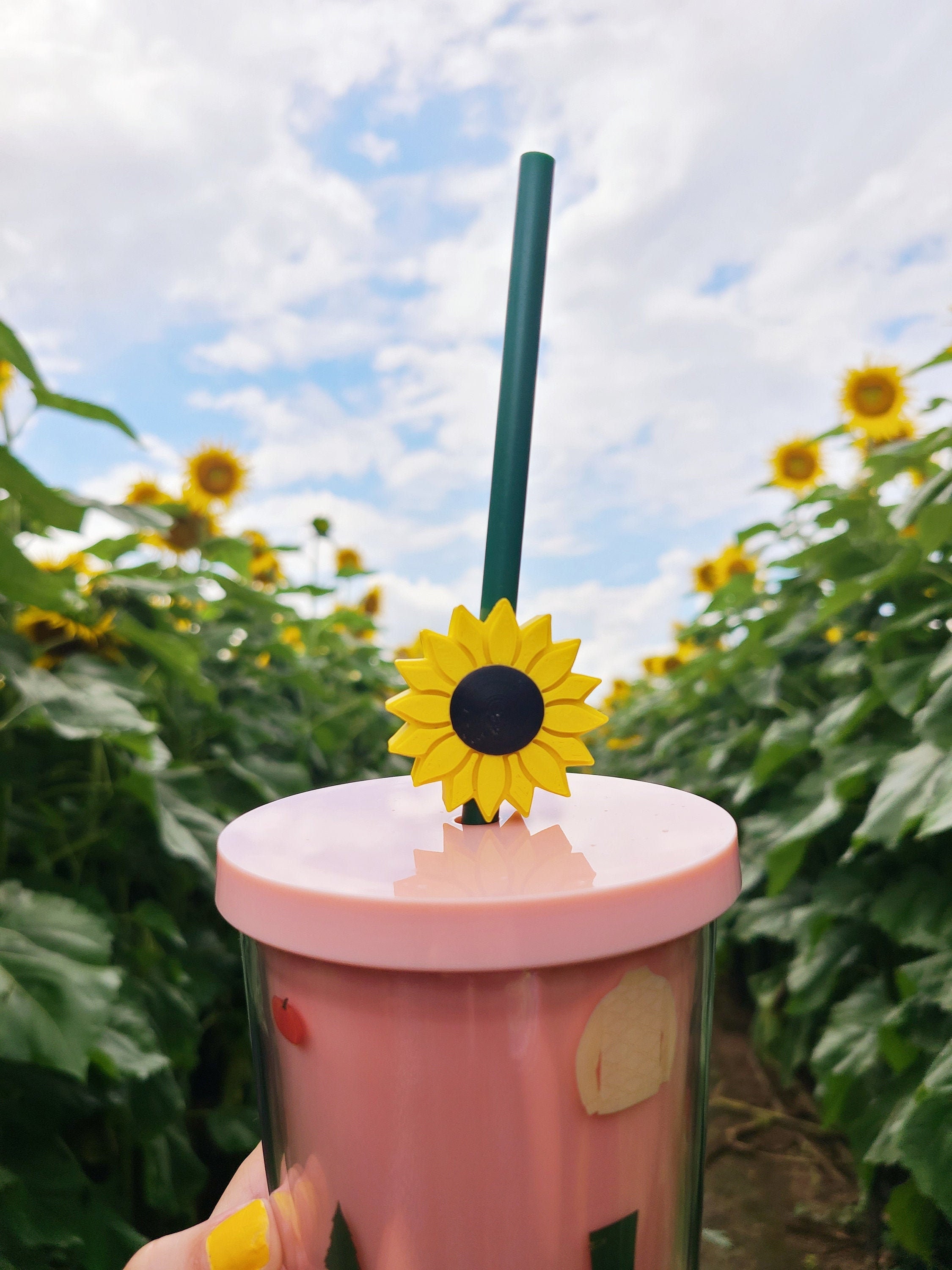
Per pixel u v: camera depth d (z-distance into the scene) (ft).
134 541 4.16
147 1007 3.60
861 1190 4.79
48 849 3.68
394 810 1.41
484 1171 1.04
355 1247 1.08
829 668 4.90
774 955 6.86
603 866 1.09
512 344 1.40
